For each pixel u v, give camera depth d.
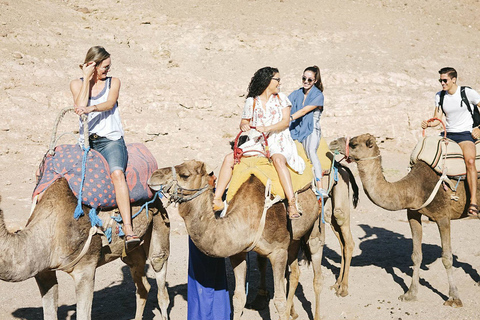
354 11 28.11
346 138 7.41
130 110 17.41
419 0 30.72
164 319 6.59
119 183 5.63
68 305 7.61
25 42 18.75
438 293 8.09
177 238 10.88
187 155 16.59
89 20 22.56
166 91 18.41
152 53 22.00
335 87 20.86
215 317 6.38
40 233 5.06
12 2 20.88
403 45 25.27
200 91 19.20
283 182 5.91
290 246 6.75
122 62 19.66
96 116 5.82
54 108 16.61
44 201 5.23
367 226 11.85
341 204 7.83
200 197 5.34
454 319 7.14
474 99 7.66
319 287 7.01
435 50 25.30
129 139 16.50
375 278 8.73
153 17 23.75
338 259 9.79
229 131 17.98
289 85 20.42
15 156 15.08
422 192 7.50
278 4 27.56
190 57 22.23
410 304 7.68
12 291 8.12
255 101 6.08
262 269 7.54
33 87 17.00
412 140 19.36
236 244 5.53
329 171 7.38
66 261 5.27
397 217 12.58
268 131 5.93
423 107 19.89
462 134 7.79
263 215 5.68
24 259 4.87
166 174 5.25
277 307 5.98
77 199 5.42
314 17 26.69
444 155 7.64
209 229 5.38
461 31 27.95
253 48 23.27
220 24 24.34
